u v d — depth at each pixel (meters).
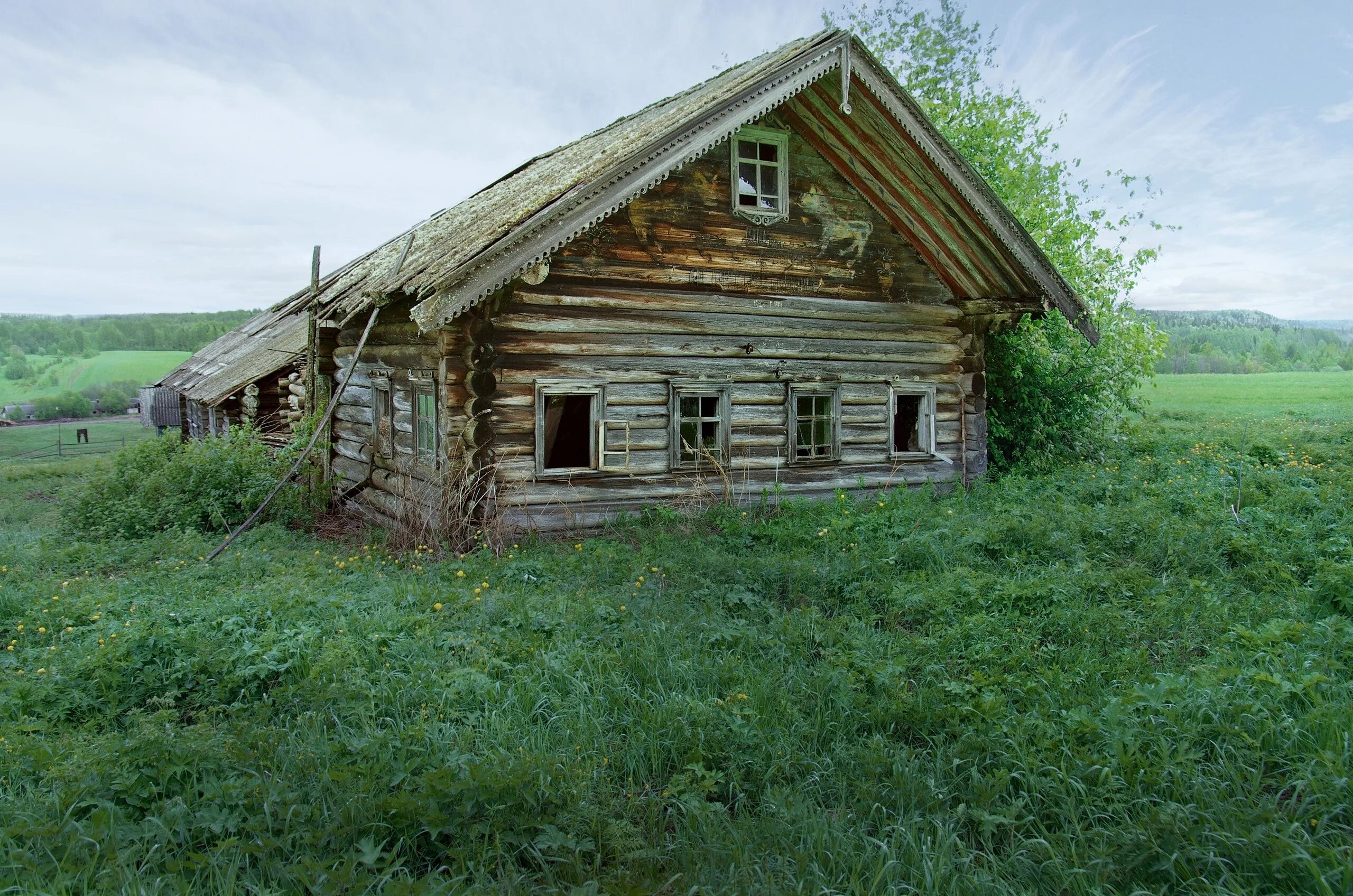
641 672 4.76
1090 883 3.04
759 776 3.75
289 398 15.95
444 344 8.26
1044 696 4.30
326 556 8.02
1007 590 5.89
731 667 4.79
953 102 16.23
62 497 11.28
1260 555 6.59
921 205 10.28
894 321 10.88
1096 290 14.27
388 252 12.30
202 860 2.90
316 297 11.70
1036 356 12.82
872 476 10.77
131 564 8.22
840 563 7.00
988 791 3.46
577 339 8.87
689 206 9.39
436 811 3.13
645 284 9.22
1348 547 6.58
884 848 3.17
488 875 3.00
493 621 5.50
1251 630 5.06
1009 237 10.01
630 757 3.86
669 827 3.51
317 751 3.68
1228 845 3.07
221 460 10.95
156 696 4.38
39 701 4.22
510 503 8.53
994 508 9.12
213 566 7.51
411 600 5.87
